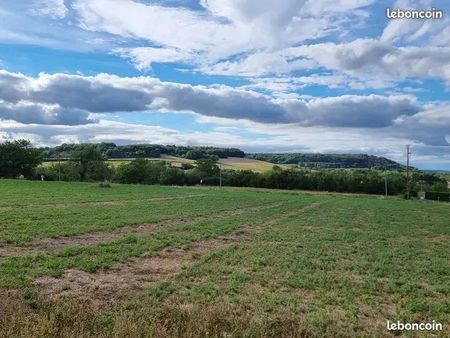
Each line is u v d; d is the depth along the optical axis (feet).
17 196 162.50
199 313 29.66
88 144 455.22
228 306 35.45
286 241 78.95
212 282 45.85
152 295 40.09
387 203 254.06
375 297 42.63
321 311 36.99
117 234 81.51
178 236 79.61
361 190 409.69
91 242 70.90
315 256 63.41
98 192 215.92
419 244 83.30
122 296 39.96
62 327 25.88
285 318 31.40
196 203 174.40
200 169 463.83
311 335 28.89
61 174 439.22
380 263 59.52
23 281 42.47
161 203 165.58
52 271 47.34
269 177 434.30
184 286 43.96
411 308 38.93
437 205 255.29
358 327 33.60
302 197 279.08
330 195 338.75
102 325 27.63
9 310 28.02
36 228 81.05
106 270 50.83
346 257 64.13
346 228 107.04
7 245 64.08
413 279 50.67
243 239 81.20
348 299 41.22
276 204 198.08
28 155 425.28
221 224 103.65
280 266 54.85
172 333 25.38
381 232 101.09
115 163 517.96
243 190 345.51
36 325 24.98
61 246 65.67
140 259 58.18
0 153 416.26
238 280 46.60
